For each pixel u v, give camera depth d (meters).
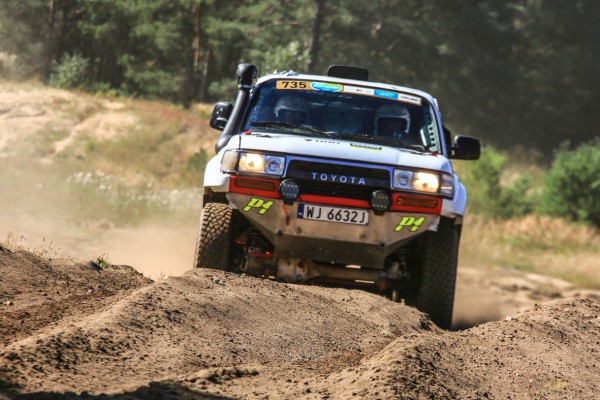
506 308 38.75
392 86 25.73
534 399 13.16
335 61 178.50
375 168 21.45
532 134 199.62
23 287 17.33
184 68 198.50
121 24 192.38
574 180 81.62
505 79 194.38
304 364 14.67
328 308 18.77
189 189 80.44
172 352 13.66
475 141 25.48
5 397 10.12
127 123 105.12
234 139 22.47
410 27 182.00
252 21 178.50
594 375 15.48
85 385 11.22
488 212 80.12
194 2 176.00
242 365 13.80
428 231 22.39
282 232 21.48
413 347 14.44
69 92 119.06
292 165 21.45
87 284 18.45
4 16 188.62
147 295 16.25
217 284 18.50
